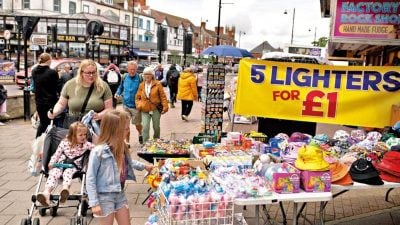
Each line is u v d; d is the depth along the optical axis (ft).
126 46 131.44
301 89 19.92
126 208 12.45
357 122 19.48
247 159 14.96
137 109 27.94
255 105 20.18
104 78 38.11
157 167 14.67
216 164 14.34
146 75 27.30
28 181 20.77
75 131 15.19
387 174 13.48
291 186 12.20
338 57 66.49
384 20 23.59
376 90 19.19
